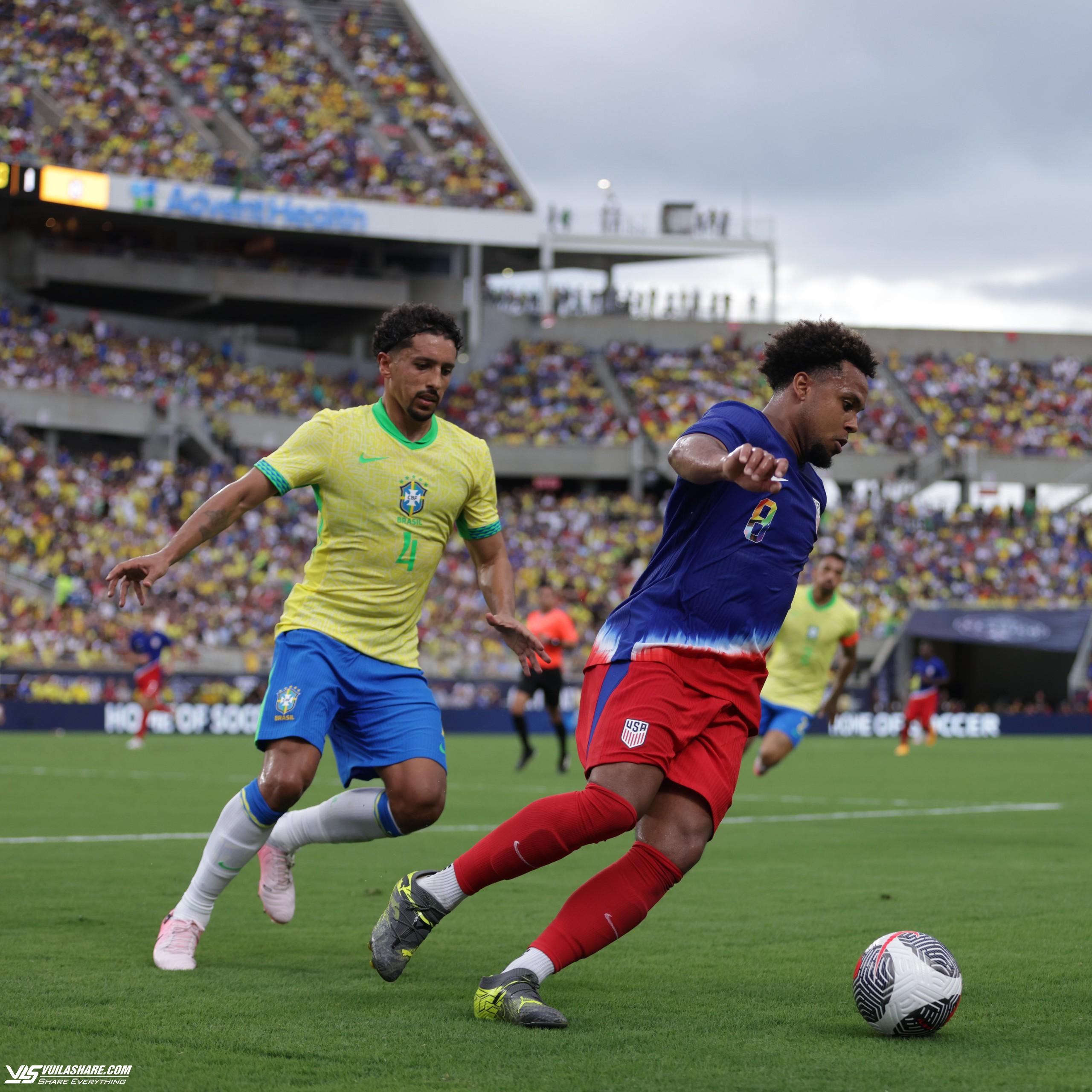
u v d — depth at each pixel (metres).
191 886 19.09
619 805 15.24
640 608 16.06
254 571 132.38
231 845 18.80
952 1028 15.48
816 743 116.38
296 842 20.62
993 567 157.25
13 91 150.25
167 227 160.38
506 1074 13.15
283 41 178.12
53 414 140.88
